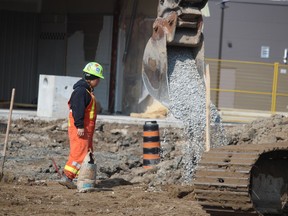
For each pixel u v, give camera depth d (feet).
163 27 102.17
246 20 225.15
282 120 125.49
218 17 224.94
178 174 93.56
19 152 112.88
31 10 228.22
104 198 78.74
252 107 215.31
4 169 95.71
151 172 97.76
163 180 92.79
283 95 206.08
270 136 118.93
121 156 114.32
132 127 150.41
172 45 104.47
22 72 231.09
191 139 99.96
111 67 211.41
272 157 66.59
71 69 222.89
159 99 102.17
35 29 229.86
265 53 225.35
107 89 213.05
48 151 116.37
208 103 88.33
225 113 199.00
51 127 140.46
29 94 229.86
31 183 87.97
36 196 78.07
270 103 214.69
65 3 221.05
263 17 225.56
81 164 83.92
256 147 63.62
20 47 231.50
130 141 135.03
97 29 216.33
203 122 101.19
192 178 93.50
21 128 138.00
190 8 102.01
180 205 75.72
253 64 217.97
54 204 73.87
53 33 226.38
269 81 216.54
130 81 198.49
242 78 217.97
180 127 135.03
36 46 230.27
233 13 224.94
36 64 229.86
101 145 127.85
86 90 83.10
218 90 203.72
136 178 94.73
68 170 84.17
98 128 142.92
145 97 184.65
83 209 71.46
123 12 207.31
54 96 153.28
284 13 225.76
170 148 116.67
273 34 225.76
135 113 181.16
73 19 222.69
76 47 222.07
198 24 103.04
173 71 104.37
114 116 170.30
